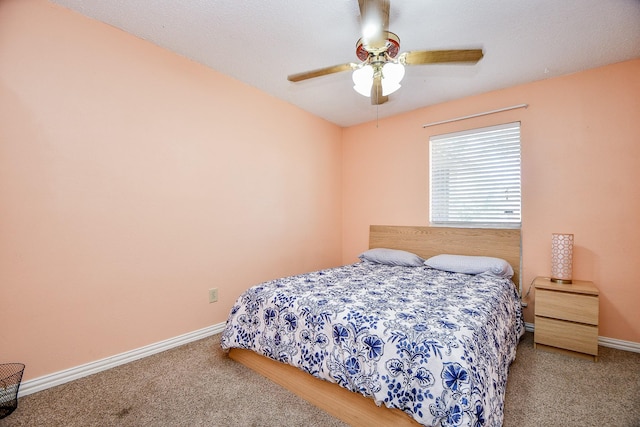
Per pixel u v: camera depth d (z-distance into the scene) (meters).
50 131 1.70
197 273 2.41
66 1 1.69
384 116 3.59
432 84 2.69
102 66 1.89
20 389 1.59
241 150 2.74
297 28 1.93
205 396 1.64
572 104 2.47
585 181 2.41
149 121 2.12
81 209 1.81
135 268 2.05
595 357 2.06
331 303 1.66
